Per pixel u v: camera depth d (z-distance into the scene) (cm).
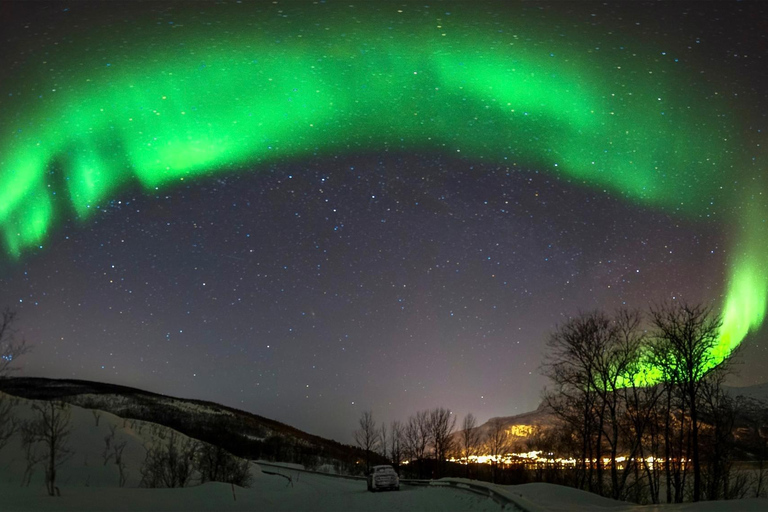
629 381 4062
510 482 4959
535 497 2633
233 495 3412
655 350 3853
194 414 10650
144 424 5534
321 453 9912
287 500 3375
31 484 3356
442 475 6412
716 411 3709
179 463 4331
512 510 1942
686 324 3716
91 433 4388
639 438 3912
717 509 1678
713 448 3772
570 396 4169
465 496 2773
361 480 6606
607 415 4072
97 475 3831
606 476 4416
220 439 9069
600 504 2547
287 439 10425
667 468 3781
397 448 7212
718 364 3656
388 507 2591
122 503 2883
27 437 3634
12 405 4269
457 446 6638
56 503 2684
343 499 3275
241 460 5922
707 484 3700
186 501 3167
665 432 3875
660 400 3966
